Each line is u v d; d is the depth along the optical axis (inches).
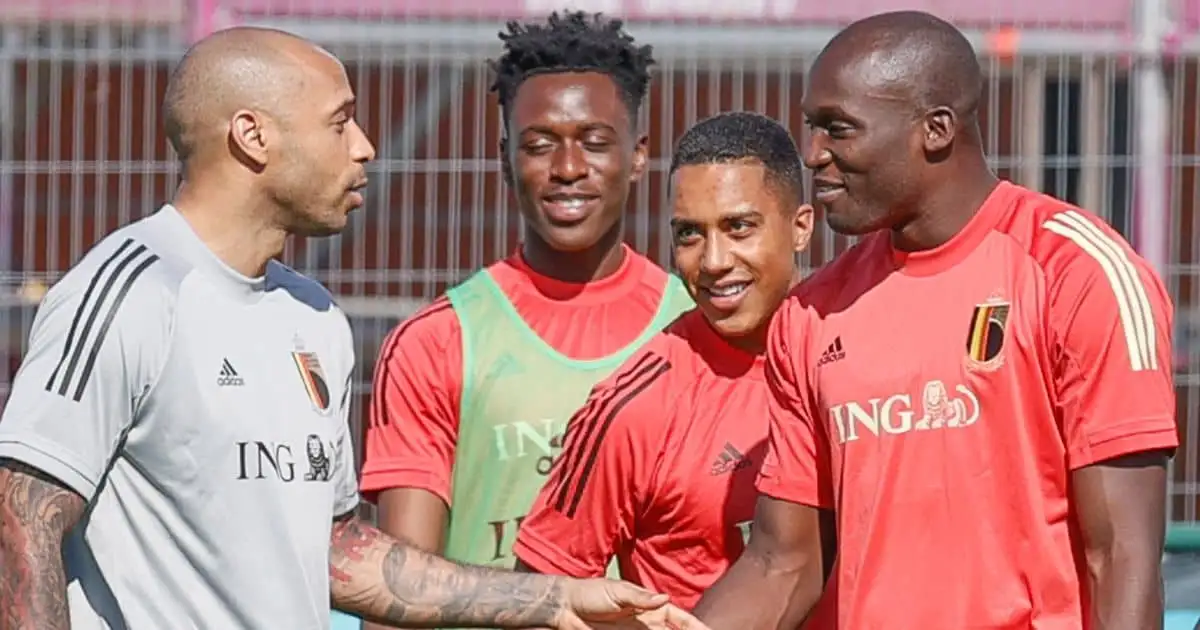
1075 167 1169.4
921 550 528.7
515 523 681.0
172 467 503.8
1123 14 1170.0
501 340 687.1
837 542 550.0
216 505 504.7
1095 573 511.5
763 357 633.6
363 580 566.9
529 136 681.6
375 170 1185.4
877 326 538.9
